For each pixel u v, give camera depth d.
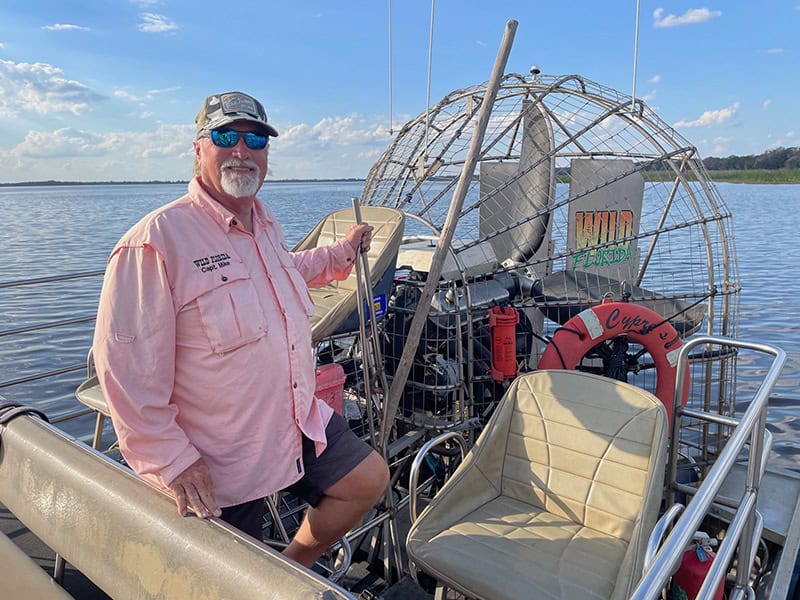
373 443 2.91
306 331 2.01
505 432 3.03
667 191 5.61
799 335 11.21
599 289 4.95
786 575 3.10
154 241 1.64
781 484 3.93
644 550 2.34
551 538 2.62
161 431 1.62
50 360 10.63
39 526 1.58
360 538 3.33
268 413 1.86
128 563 1.34
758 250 22.94
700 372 6.77
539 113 4.93
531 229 5.16
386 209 3.49
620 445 2.72
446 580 2.44
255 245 1.91
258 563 1.12
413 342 2.76
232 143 1.79
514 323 3.86
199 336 1.74
